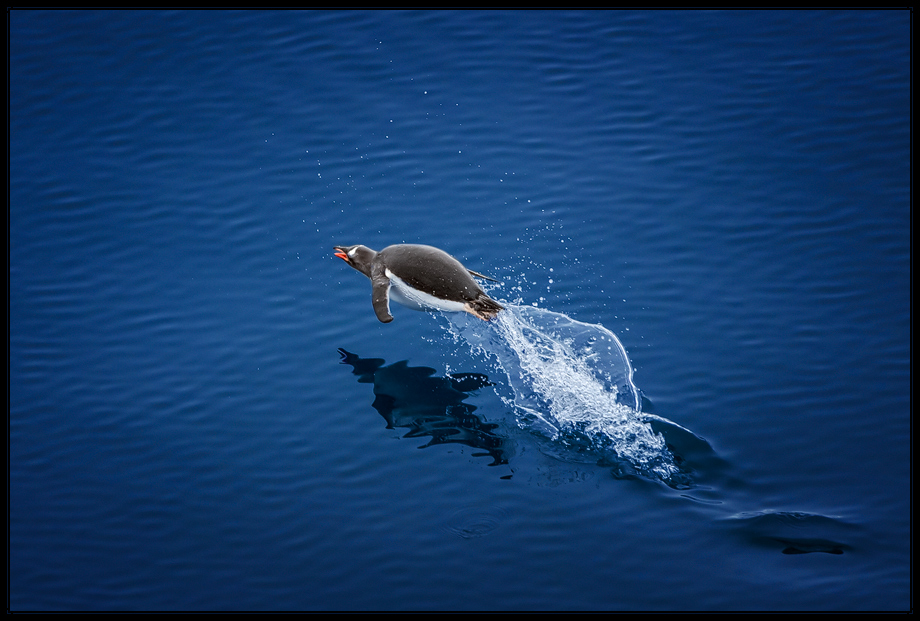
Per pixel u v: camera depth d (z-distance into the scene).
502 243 25.16
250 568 16.61
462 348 22.52
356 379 21.41
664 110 29.47
